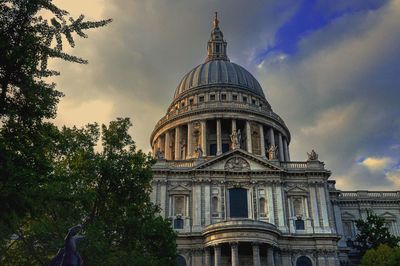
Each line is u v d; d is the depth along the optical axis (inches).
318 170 2878.9
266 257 2536.9
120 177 1477.6
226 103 3772.1
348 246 3102.9
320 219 2751.0
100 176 1466.5
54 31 730.8
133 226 1467.8
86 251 1211.9
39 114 749.3
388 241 2731.3
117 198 1491.1
